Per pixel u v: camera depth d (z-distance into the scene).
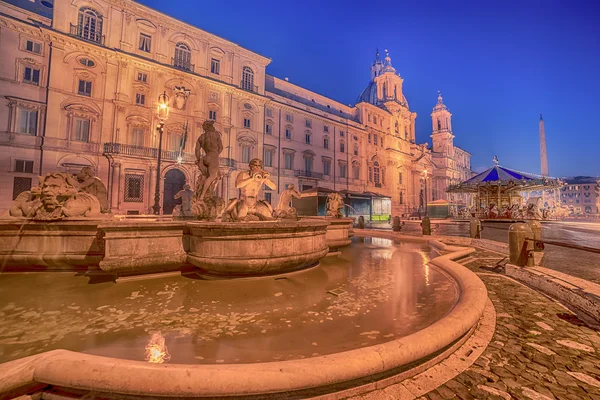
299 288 3.64
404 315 2.70
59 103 21.61
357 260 5.91
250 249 3.95
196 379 1.45
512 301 3.50
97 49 22.98
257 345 2.06
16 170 19.98
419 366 1.88
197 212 5.61
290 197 7.16
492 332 2.55
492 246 7.90
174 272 4.26
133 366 1.51
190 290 3.49
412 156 57.78
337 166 42.59
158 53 26.25
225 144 29.80
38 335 2.19
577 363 2.03
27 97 20.72
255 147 32.72
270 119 34.78
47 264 4.32
